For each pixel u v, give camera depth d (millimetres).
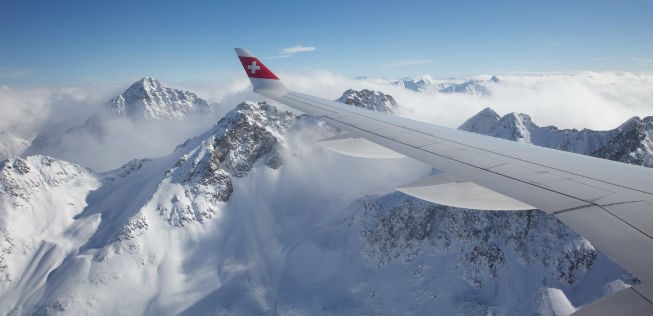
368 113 18984
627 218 7109
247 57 23469
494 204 9836
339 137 16328
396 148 13086
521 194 8688
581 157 11789
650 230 6566
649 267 5406
